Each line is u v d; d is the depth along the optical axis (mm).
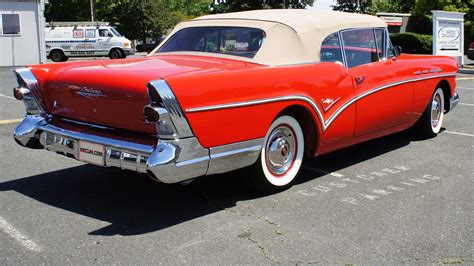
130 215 4078
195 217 4035
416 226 3883
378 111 5469
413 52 31297
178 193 4617
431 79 6422
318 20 4977
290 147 4664
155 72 3932
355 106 5102
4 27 21344
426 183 4984
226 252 3406
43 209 4199
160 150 3559
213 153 3826
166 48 5223
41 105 4516
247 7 48750
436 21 17531
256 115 4086
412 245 3543
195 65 4289
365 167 5555
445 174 5297
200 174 3807
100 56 30375
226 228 3814
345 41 5152
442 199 4512
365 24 5449
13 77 16094
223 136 3867
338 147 5188
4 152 6016
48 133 4340
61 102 4348
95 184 4875
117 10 50906
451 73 6926
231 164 3998
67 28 29266
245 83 3979
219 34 4914
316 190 4734
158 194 4594
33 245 3510
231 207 4262
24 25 21625
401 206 4320
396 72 5676
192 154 3682
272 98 4184
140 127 3812
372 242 3584
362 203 4391
